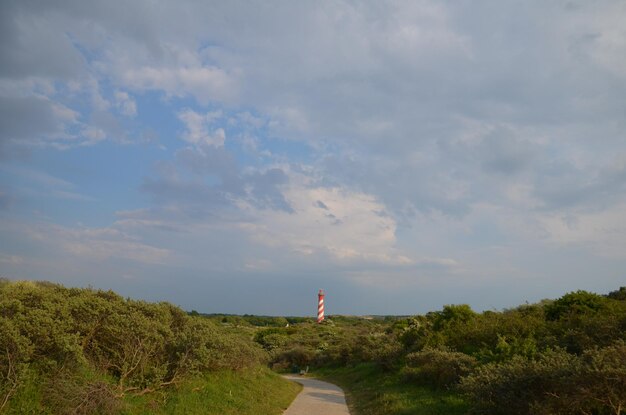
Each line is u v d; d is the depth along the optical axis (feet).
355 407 57.11
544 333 56.85
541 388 30.12
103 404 30.55
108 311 37.73
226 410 40.96
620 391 25.50
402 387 61.36
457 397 48.01
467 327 72.74
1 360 27.40
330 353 125.80
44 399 28.30
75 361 31.58
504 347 51.90
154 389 37.99
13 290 37.63
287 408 52.65
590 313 61.11
